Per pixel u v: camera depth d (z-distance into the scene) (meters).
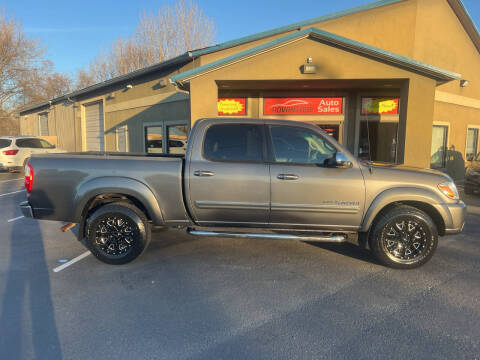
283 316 3.15
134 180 4.27
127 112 15.36
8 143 14.12
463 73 13.31
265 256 4.79
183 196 4.33
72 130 20.80
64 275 4.08
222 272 4.20
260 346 2.69
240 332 2.89
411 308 3.31
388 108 10.66
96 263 4.48
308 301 3.45
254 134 4.34
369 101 10.68
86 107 19.42
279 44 8.10
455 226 4.26
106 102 16.94
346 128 10.77
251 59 8.27
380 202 4.16
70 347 2.67
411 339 2.79
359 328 2.95
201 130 4.36
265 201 4.23
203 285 3.82
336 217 4.25
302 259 4.68
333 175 4.20
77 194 4.27
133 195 4.27
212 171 4.22
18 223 6.61
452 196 4.27
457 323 3.04
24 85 35.91
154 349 2.65
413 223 4.21
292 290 3.71
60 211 4.34
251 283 3.88
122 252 4.37
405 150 8.32
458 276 4.11
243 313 3.20
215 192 4.24
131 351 2.62
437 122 12.13
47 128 24.91
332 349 2.65
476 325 3.01
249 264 4.47
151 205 4.30
